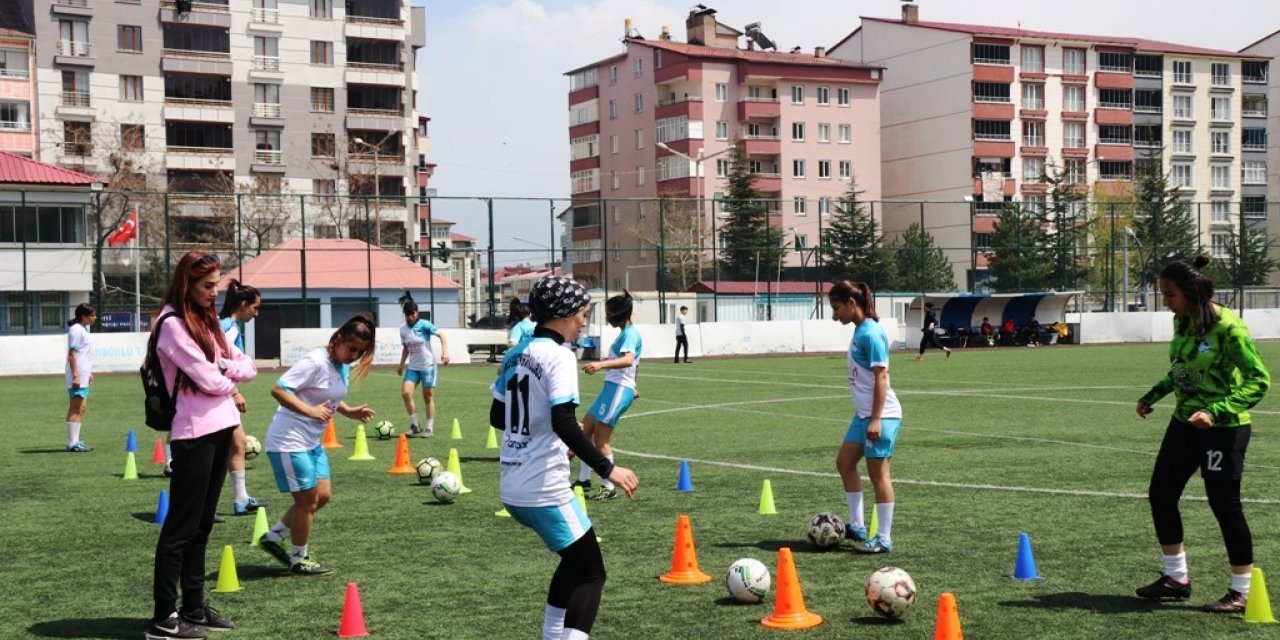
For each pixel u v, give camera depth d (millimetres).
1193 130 93688
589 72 89812
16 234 48188
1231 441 6801
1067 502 10922
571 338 5559
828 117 83812
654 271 74562
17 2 71438
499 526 10094
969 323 51812
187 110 73125
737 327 46062
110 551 9258
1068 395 24125
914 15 89125
